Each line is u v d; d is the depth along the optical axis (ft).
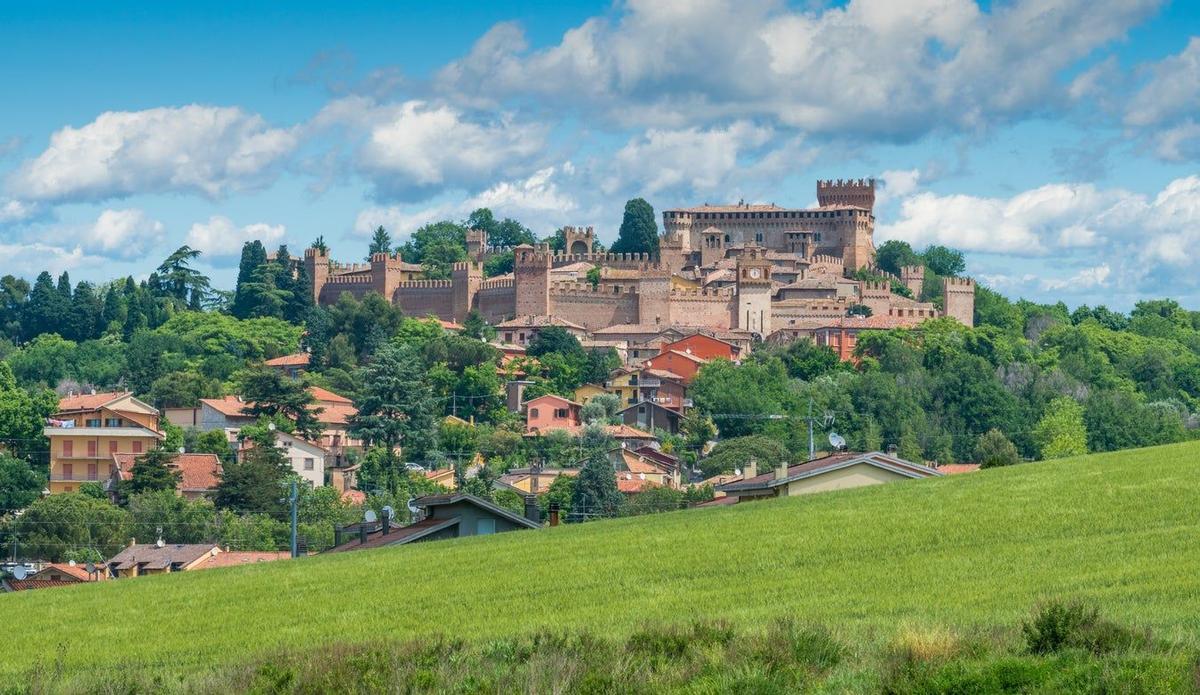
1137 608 225.76
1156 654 194.39
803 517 329.72
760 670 203.82
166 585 326.65
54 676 236.43
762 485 396.37
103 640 272.72
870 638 217.77
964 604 241.96
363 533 401.08
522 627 251.80
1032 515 306.55
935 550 286.87
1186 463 350.02
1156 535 280.72
